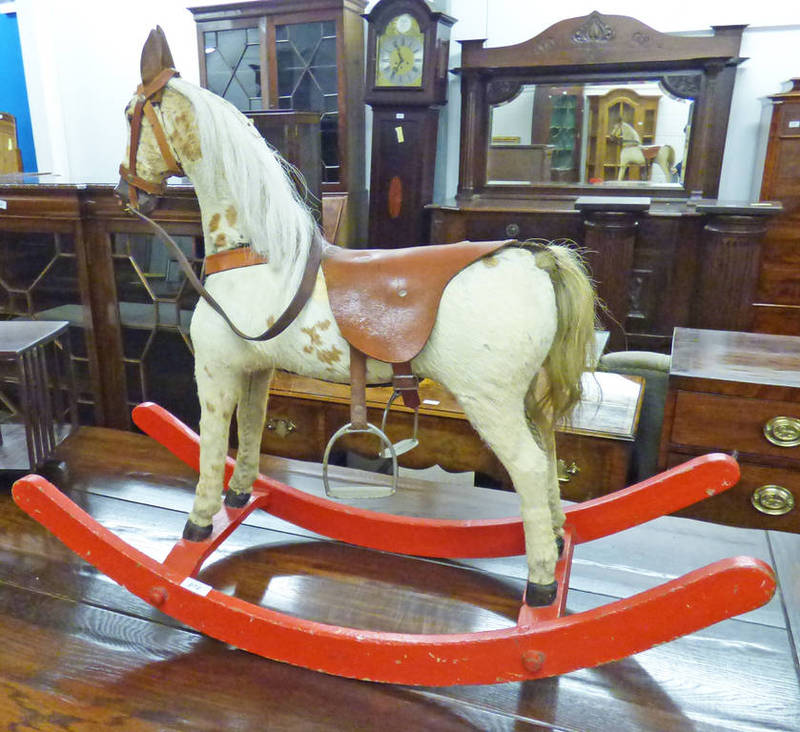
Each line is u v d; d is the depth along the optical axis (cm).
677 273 249
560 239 256
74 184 190
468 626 100
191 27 326
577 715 86
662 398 174
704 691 90
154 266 197
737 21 257
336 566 114
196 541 107
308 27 274
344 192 288
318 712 87
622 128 264
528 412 96
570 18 257
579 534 110
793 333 256
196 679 92
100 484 141
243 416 114
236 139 91
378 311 88
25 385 134
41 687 90
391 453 95
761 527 142
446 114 302
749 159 269
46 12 344
